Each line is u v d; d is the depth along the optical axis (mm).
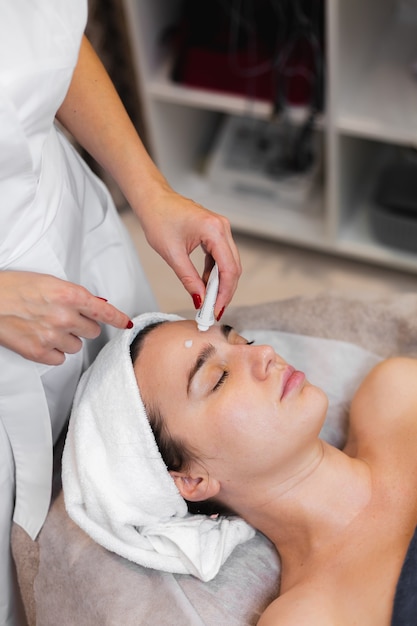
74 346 983
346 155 2072
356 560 1093
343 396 1353
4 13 884
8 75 877
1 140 878
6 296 933
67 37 937
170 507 1139
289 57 1979
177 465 1147
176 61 2117
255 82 2045
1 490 1156
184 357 1132
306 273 2264
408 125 1895
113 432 1109
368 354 1378
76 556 1148
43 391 1085
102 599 1105
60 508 1200
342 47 1821
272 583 1154
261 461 1104
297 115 2027
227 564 1157
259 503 1159
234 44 2029
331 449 1197
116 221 1256
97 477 1110
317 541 1140
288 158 2254
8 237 974
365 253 2178
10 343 970
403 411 1234
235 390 1096
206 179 2398
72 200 1085
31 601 1186
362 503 1149
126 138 1147
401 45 2094
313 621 1025
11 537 1209
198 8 2084
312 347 1385
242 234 2375
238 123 2332
